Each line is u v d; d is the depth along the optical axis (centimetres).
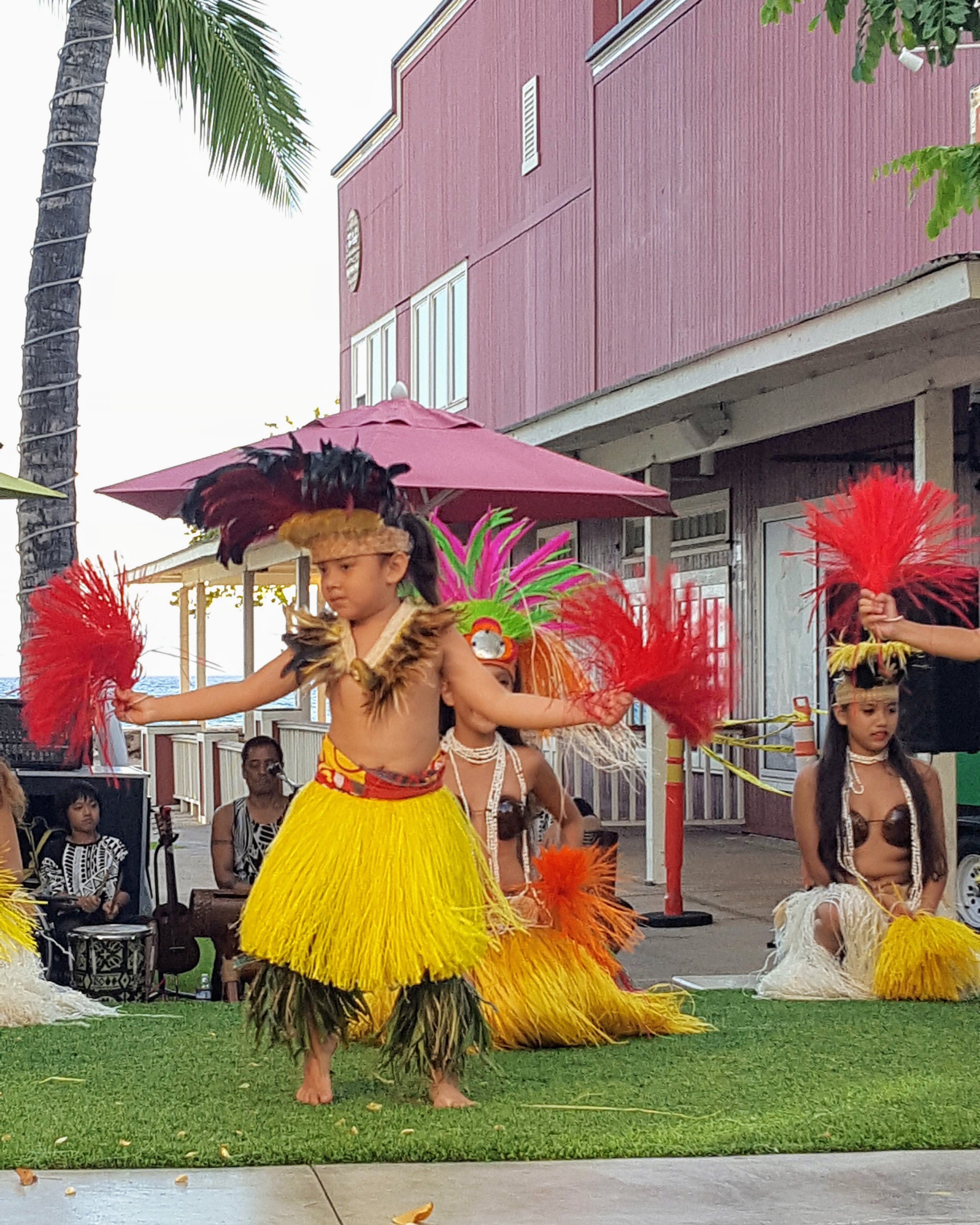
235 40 1222
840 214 1163
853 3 1137
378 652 452
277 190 1297
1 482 766
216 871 736
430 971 443
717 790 1540
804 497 1380
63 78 1074
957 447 1080
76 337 1077
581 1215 370
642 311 1466
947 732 796
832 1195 386
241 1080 494
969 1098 470
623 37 1485
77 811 745
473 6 1870
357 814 446
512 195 1769
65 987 683
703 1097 473
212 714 464
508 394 1791
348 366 2419
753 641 1465
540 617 556
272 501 458
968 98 1034
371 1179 397
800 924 666
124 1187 390
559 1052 540
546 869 557
